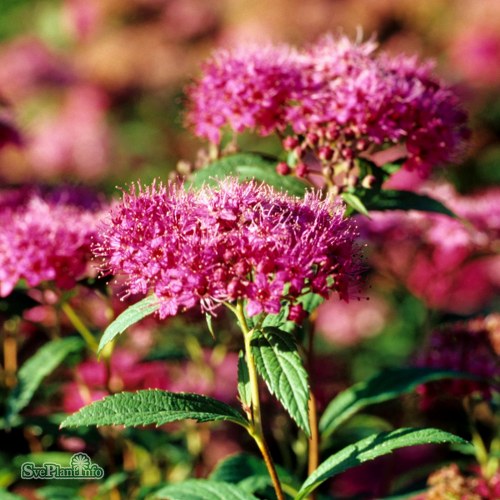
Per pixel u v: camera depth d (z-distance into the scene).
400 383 0.45
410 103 0.44
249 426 0.38
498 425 0.52
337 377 0.61
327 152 0.44
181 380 0.56
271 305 0.36
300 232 0.38
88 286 0.46
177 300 0.37
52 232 0.45
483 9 1.02
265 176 0.44
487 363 0.48
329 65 0.45
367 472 0.57
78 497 0.49
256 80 0.44
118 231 0.38
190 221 0.37
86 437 0.49
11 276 0.44
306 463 0.50
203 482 0.41
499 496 0.45
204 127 0.46
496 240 0.56
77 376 0.50
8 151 0.94
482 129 0.97
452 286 0.74
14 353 0.53
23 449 0.52
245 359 0.38
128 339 0.55
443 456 0.56
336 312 0.79
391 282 0.60
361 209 0.42
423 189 0.57
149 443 0.51
